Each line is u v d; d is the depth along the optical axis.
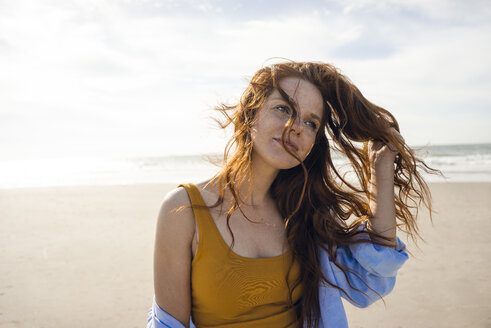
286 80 1.41
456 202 9.97
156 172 28.62
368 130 1.55
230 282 1.31
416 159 1.60
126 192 14.90
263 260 1.36
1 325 3.46
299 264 1.49
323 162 1.67
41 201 12.77
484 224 7.21
